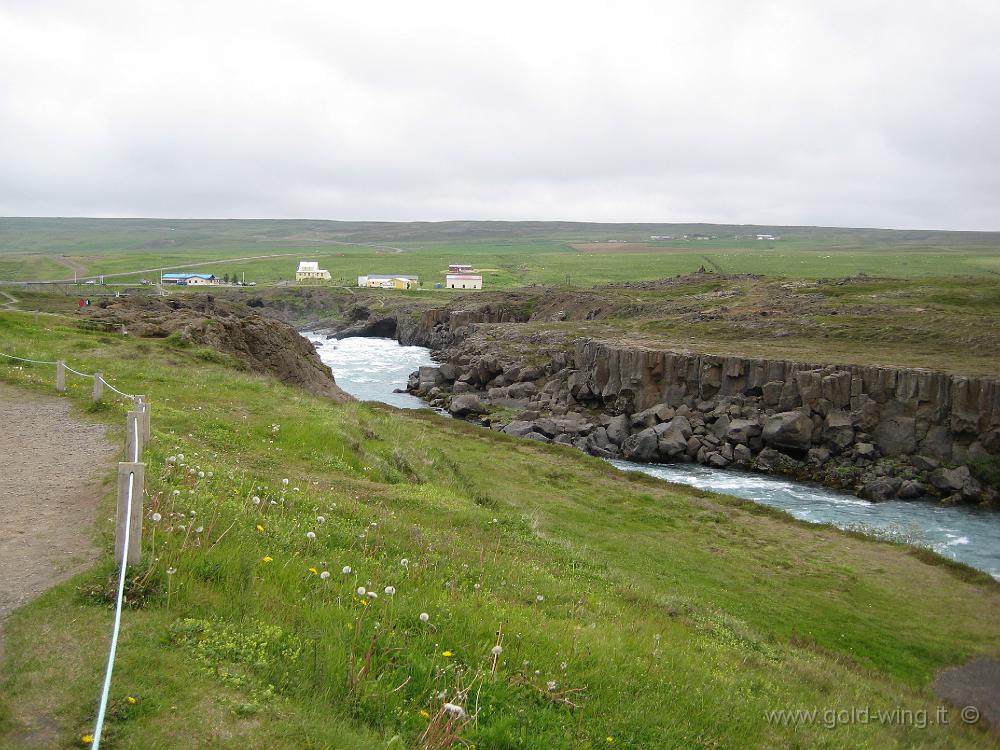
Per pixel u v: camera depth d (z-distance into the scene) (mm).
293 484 16703
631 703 8859
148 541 9445
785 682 12938
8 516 10977
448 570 12492
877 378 51500
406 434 35344
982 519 40156
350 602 9406
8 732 5836
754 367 57375
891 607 22953
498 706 7898
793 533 30469
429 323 124750
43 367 27047
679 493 35375
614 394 64688
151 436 16688
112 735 5926
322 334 142875
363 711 7137
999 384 46375
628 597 16031
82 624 7547
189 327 41750
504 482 32562
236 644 7637
